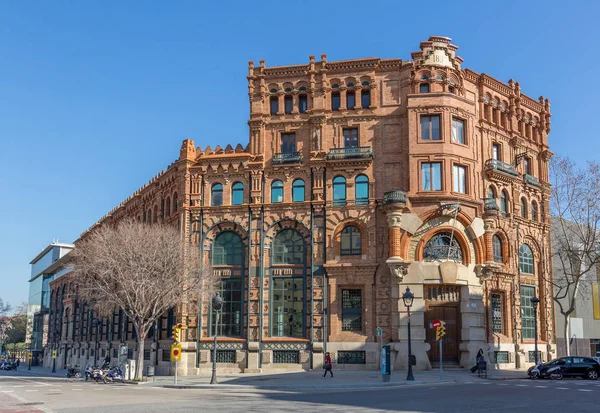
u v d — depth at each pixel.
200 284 51.75
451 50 54.78
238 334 54.06
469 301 51.19
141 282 49.62
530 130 62.78
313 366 50.97
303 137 55.34
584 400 26.16
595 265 63.66
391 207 50.50
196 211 56.47
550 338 60.53
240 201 56.19
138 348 49.72
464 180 53.19
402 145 53.25
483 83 57.25
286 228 54.44
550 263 62.34
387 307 50.88
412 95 52.81
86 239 94.12
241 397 30.59
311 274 52.59
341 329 51.62
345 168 53.47
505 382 38.19
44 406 26.41
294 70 56.19
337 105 55.38
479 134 56.22
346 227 53.06
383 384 36.88
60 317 115.88
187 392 34.94
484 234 52.97
